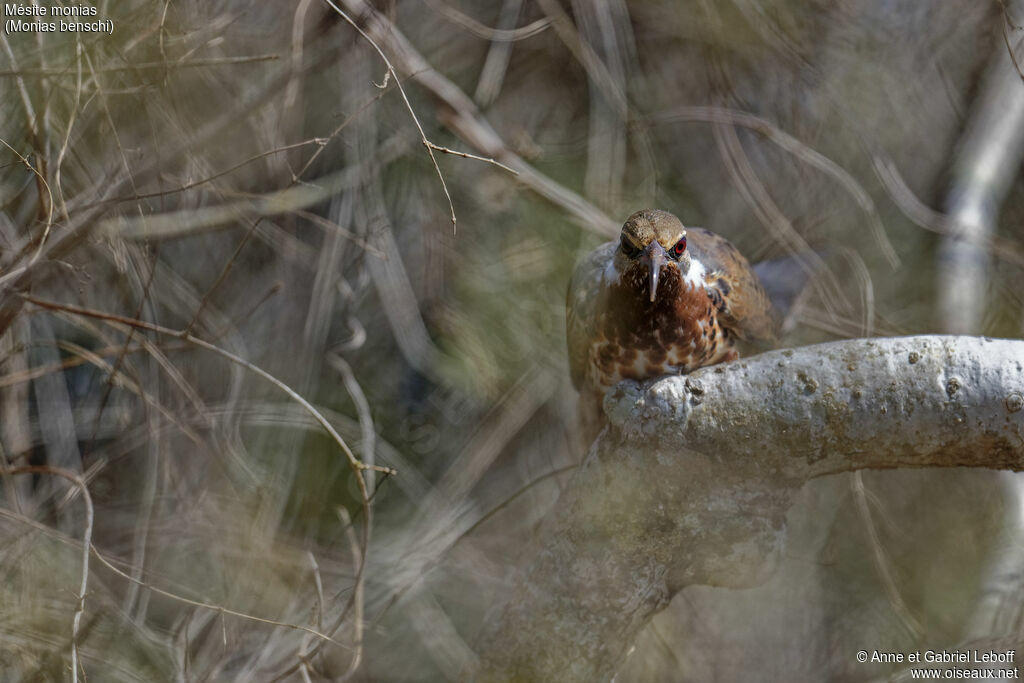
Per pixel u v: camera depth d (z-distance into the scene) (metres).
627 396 6.50
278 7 10.35
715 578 6.70
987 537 11.34
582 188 11.97
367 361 11.82
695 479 6.38
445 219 11.59
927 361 6.12
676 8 11.99
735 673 11.23
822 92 12.40
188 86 9.38
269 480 10.60
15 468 7.61
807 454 6.29
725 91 12.20
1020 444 6.08
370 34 9.47
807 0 12.36
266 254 11.13
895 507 11.90
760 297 9.24
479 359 11.58
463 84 11.87
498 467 11.90
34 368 9.33
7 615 7.98
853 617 11.53
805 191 12.34
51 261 7.79
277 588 9.95
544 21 11.16
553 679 6.76
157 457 9.78
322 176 11.14
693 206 12.41
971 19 12.63
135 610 9.20
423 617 10.70
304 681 7.90
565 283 11.73
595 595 6.63
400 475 11.50
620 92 11.83
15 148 8.40
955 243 12.09
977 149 12.65
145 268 9.42
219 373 10.70
